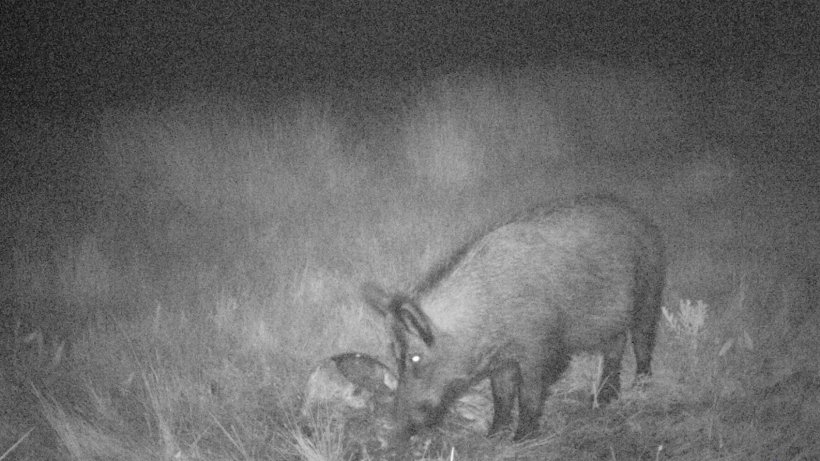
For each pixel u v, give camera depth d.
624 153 14.92
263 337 7.45
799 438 5.69
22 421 6.31
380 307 5.43
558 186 12.59
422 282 5.77
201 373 7.01
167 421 6.10
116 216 12.05
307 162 13.53
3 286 9.10
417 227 10.66
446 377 5.52
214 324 7.89
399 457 5.84
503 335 5.70
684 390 6.43
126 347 7.45
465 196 12.38
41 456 5.84
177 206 12.56
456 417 6.36
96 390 6.70
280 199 12.58
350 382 6.36
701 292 8.32
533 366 5.86
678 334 7.07
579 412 6.34
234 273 9.43
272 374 6.96
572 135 15.46
